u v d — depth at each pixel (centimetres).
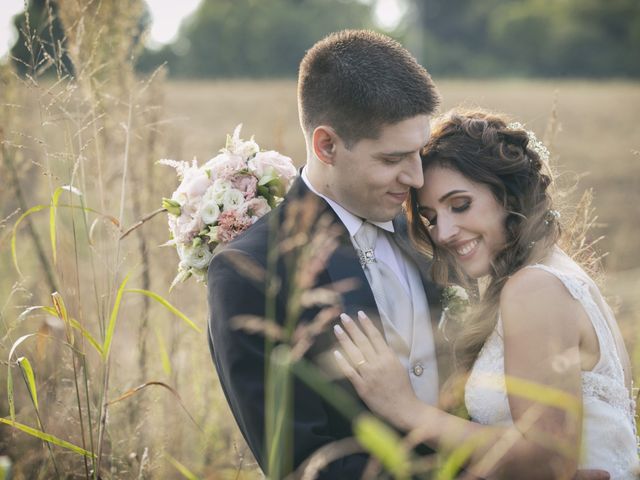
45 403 341
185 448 369
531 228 260
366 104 253
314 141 267
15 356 361
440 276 275
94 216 433
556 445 225
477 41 4909
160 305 415
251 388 240
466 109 287
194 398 383
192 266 279
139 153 408
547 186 270
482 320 260
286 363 214
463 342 263
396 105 253
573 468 229
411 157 260
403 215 299
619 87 3192
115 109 379
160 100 410
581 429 235
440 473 215
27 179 442
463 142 264
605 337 249
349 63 259
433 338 269
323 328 248
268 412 230
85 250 424
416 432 236
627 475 247
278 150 461
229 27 4409
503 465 230
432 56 4809
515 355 242
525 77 4653
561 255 265
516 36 4747
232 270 253
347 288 255
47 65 306
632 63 4444
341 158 263
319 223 256
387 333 260
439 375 265
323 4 4556
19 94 377
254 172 282
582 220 314
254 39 4428
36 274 427
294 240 240
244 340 244
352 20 4556
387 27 4506
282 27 4450
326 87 262
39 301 402
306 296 233
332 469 234
